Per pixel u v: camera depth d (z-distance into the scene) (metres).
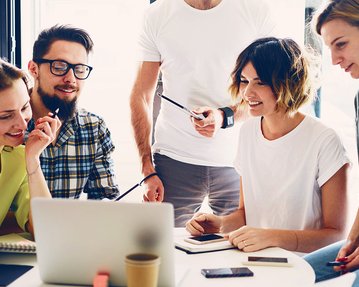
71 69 1.94
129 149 3.04
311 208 1.78
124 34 2.95
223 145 2.34
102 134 2.06
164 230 1.06
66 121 1.98
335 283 1.35
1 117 1.56
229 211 2.42
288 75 1.78
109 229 1.09
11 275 1.21
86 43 1.98
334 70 2.67
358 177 2.75
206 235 1.57
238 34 2.31
